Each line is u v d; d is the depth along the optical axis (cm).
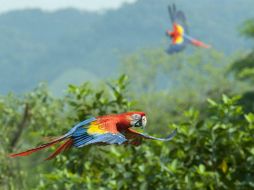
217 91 6175
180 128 1556
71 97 1667
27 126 2525
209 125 1540
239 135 1534
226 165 1538
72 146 785
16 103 2550
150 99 9938
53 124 2481
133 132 837
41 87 2564
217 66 14312
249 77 7662
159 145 1567
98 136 744
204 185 1523
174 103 10175
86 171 1630
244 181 1527
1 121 2489
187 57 15300
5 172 2286
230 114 1562
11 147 2416
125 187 1565
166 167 1527
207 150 1545
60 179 1585
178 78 15312
